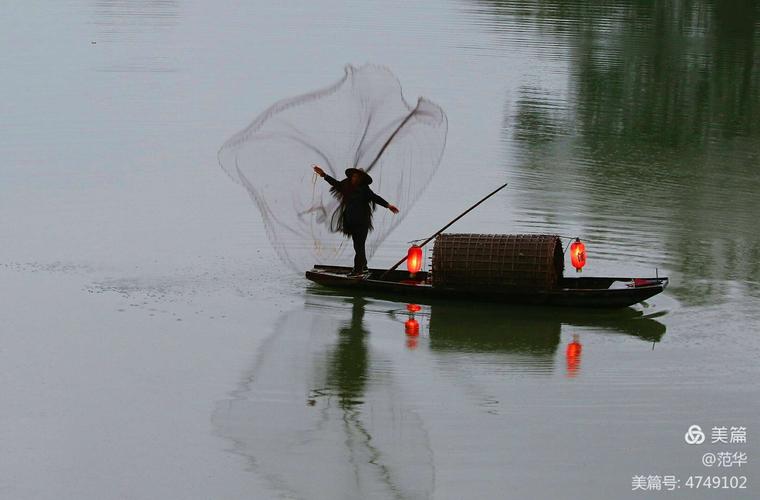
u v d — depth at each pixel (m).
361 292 53.78
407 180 73.06
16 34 127.38
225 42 123.25
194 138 83.69
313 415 41.12
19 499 34.88
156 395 42.56
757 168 80.19
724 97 103.19
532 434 39.78
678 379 44.50
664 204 70.00
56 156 78.25
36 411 40.97
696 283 55.41
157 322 49.84
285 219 63.56
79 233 62.06
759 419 41.16
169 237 61.62
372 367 45.59
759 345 47.88
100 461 37.38
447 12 148.75
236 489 35.69
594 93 102.75
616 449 38.78
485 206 68.50
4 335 47.91
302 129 82.19
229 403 42.03
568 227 64.50
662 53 122.06
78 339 47.72
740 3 158.75
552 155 82.12
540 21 142.25
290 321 50.44
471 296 52.16
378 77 104.31
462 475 36.78
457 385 43.91
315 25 136.12
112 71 107.31
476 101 97.62
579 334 49.19
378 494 35.31
